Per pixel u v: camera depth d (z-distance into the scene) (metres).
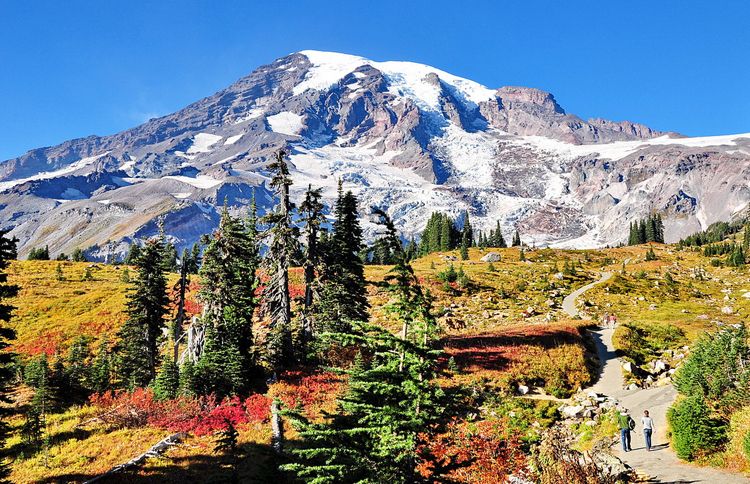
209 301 37.44
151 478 22.19
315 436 12.55
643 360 40.38
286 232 37.53
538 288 83.19
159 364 44.31
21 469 24.11
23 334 53.59
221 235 38.62
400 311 12.77
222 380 32.56
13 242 25.03
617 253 141.88
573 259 125.50
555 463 15.57
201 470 22.69
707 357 26.33
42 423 30.02
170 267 78.88
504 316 62.38
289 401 29.08
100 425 29.88
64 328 54.97
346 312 40.12
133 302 42.22
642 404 28.38
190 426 27.98
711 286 91.94
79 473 23.12
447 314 62.19
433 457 12.34
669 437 22.02
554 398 30.89
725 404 22.31
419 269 101.38
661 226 192.00
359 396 13.16
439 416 12.42
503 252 133.62
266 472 21.33
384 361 13.57
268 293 38.69
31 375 36.81
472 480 18.86
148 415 30.36
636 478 17.41
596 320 57.88
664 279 94.81
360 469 12.09
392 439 11.62
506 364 34.06
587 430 25.12
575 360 35.78
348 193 44.53
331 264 41.75
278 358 36.34
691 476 17.05
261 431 26.27
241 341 35.72
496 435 23.45
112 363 43.22
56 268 86.12
